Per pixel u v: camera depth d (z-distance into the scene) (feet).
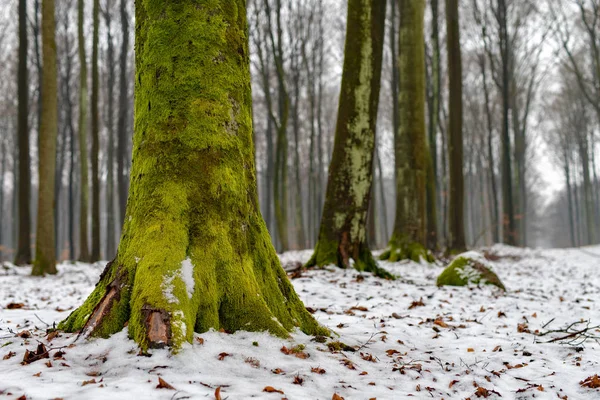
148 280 11.32
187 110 12.71
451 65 51.26
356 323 17.39
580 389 12.01
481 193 130.00
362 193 32.01
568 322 19.93
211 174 12.63
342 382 10.89
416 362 13.52
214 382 9.64
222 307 12.20
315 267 31.01
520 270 45.34
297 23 88.99
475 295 26.03
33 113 93.15
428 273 36.11
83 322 12.39
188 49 12.95
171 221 12.07
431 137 68.85
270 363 11.09
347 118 32.17
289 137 119.55
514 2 92.53
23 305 20.81
